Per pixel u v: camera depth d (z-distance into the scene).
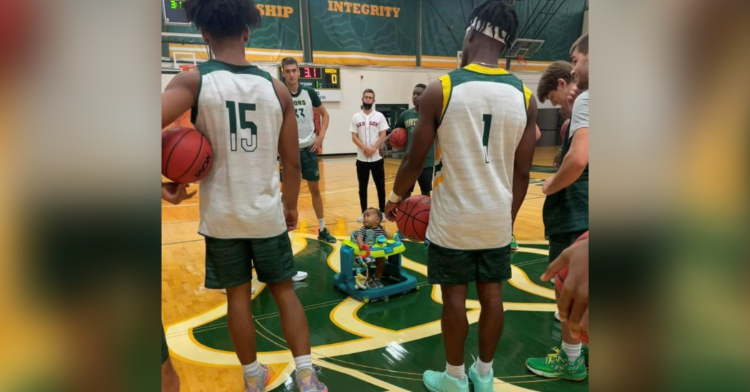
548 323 2.65
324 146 13.27
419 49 13.91
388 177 9.55
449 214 1.65
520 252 4.11
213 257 1.65
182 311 2.90
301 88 4.05
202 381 2.09
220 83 1.52
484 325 1.78
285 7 12.20
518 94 1.64
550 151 14.14
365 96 4.94
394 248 3.12
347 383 2.05
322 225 4.55
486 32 1.66
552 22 14.83
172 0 10.02
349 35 13.01
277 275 1.70
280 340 2.48
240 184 1.57
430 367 2.19
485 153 1.60
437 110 1.62
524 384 2.04
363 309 2.88
